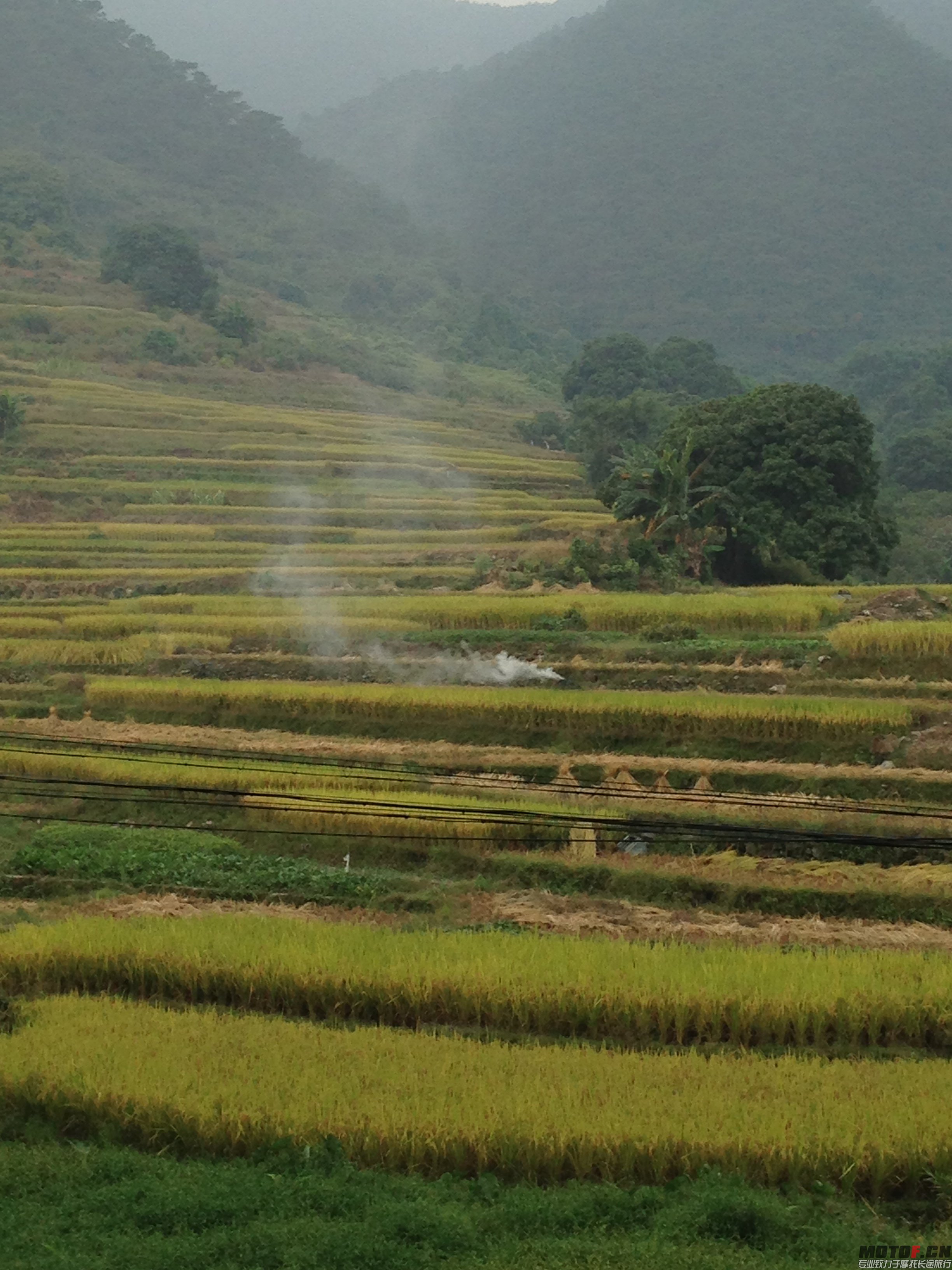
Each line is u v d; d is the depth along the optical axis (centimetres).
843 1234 1306
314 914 2303
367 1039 1669
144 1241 1286
